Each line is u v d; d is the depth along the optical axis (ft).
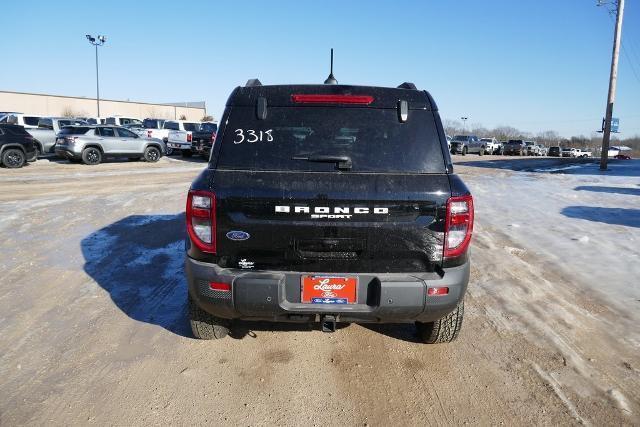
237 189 9.34
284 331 12.62
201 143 72.33
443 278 9.49
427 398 9.72
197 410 9.16
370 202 9.24
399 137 9.85
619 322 13.50
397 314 9.58
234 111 10.06
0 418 8.76
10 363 10.75
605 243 22.44
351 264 9.49
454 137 141.18
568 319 13.66
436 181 9.48
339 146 9.72
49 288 15.60
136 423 8.73
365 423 8.89
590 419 9.06
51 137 66.33
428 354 11.52
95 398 9.47
